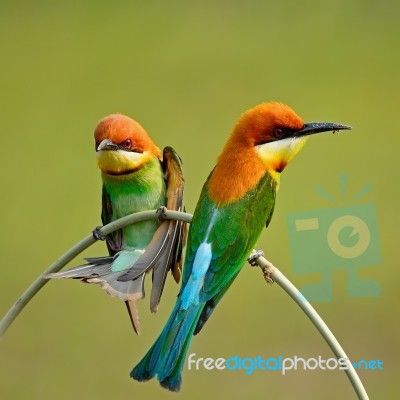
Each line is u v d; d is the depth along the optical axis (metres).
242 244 6.13
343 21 17.00
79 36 16.80
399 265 11.83
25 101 15.27
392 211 12.73
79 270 6.10
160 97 15.19
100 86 15.52
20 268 12.13
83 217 12.96
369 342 10.88
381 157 13.71
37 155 14.06
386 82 15.63
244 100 15.20
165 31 16.77
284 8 17.19
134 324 6.41
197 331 5.88
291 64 16.02
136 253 6.75
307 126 6.29
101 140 6.85
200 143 14.22
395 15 17.12
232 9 17.19
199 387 10.12
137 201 6.98
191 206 13.29
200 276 6.01
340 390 10.20
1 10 17.56
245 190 6.22
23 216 12.85
